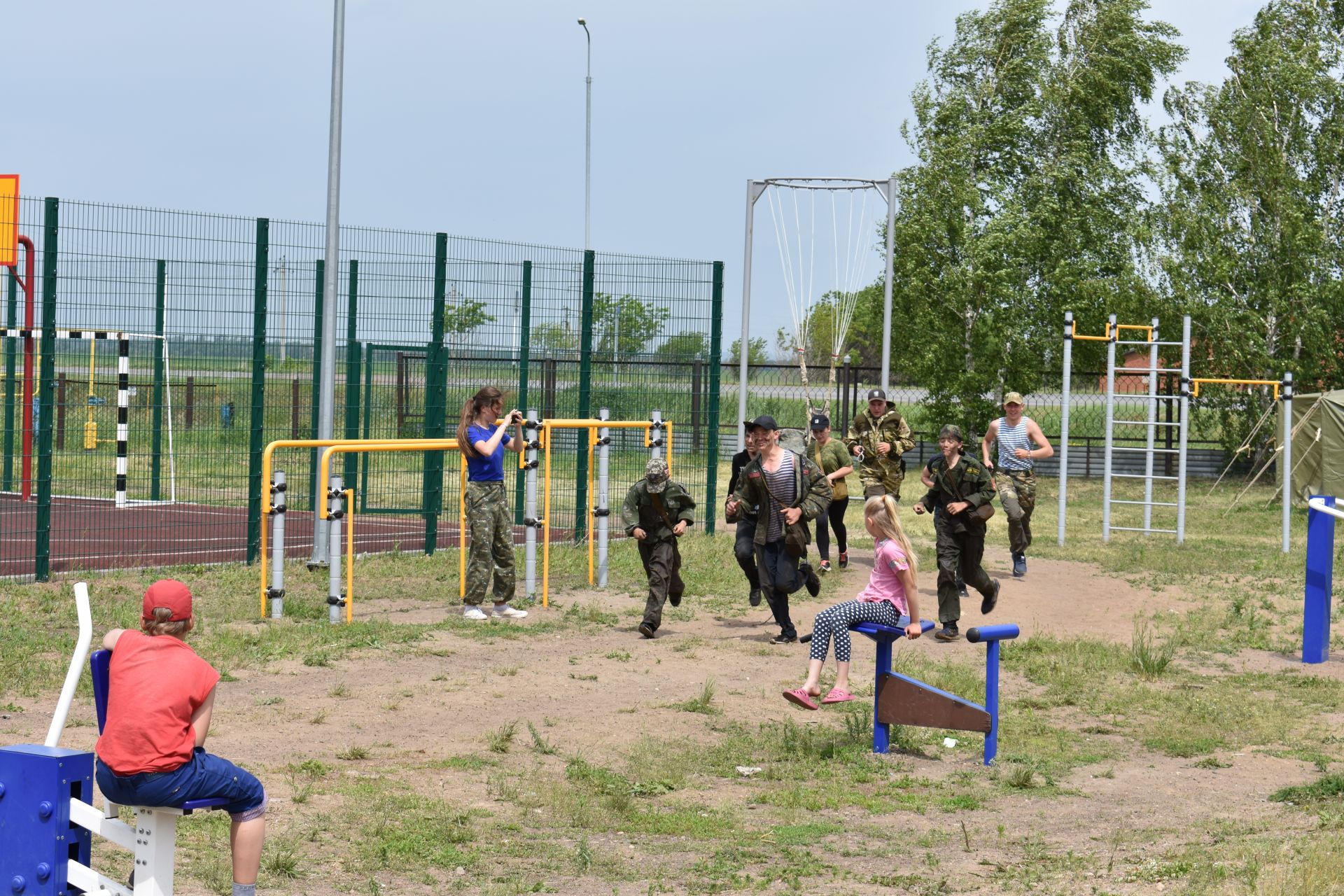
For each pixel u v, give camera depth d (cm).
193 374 1841
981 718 787
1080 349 3378
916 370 3312
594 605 1278
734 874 580
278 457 1898
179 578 1313
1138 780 761
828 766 776
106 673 479
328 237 1466
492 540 1179
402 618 1170
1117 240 3434
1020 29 3431
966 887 567
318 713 840
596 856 601
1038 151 3488
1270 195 3297
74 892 466
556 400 1747
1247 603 1389
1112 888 557
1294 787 737
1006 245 3291
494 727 834
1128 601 1405
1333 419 2297
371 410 1744
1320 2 3422
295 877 555
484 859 591
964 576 1187
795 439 1647
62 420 2241
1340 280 3206
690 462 1808
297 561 1453
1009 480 1535
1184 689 998
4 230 1322
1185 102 3428
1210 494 2745
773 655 1082
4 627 1037
